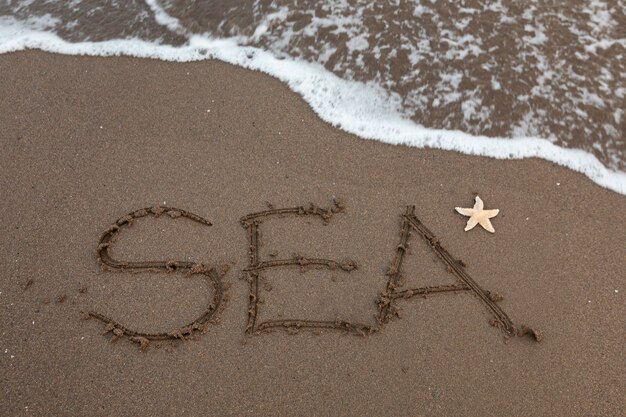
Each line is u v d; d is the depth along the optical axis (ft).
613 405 3.05
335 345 3.18
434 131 4.03
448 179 3.80
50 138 3.91
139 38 4.56
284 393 3.05
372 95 4.21
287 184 3.75
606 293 3.38
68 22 4.69
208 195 3.69
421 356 3.16
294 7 4.62
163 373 3.08
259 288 3.37
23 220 3.55
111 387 3.04
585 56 4.31
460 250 3.52
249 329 3.22
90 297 3.31
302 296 3.34
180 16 4.67
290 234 3.56
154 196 3.67
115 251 3.48
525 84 4.19
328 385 3.07
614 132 4.01
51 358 3.10
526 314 3.30
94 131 3.95
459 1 4.59
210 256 3.47
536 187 3.78
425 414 3.01
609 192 3.77
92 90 4.18
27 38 4.55
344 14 4.56
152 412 2.98
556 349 3.20
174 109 4.09
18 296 3.29
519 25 4.47
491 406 3.04
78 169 3.77
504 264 3.48
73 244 3.48
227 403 3.01
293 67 4.36
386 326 3.25
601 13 4.53
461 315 3.29
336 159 3.88
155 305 3.30
